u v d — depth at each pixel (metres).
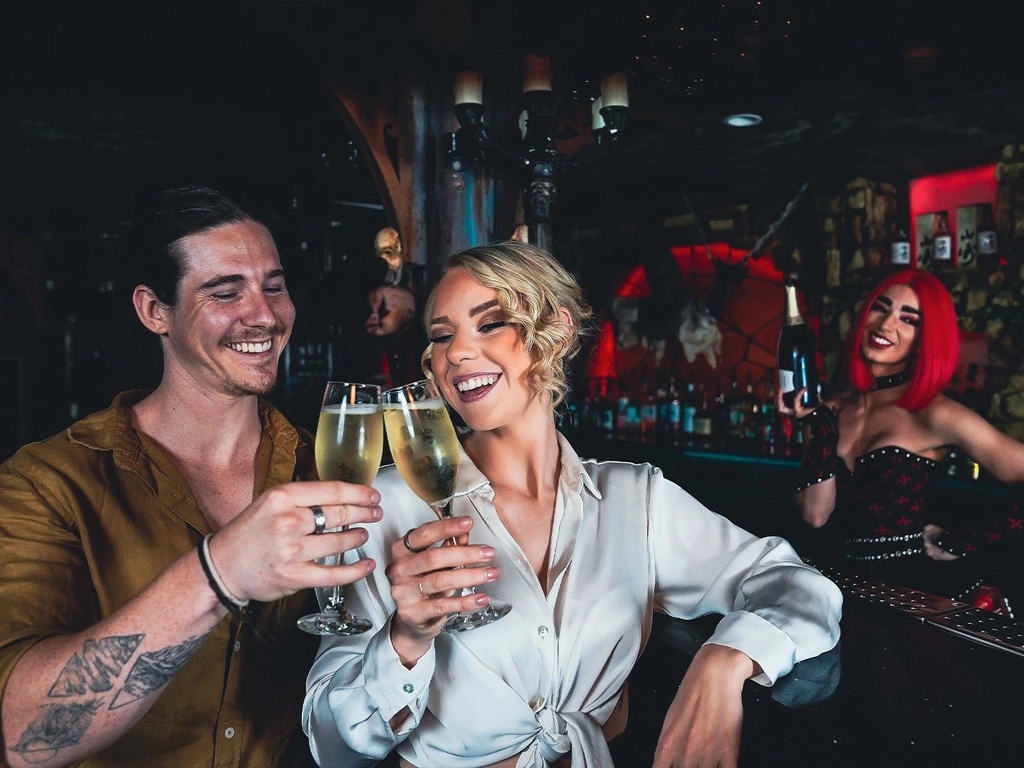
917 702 1.21
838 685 1.28
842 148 4.93
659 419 5.76
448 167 3.50
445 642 1.36
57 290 6.83
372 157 3.58
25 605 1.21
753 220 5.98
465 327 1.43
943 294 2.92
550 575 1.45
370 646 1.19
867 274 5.41
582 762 1.34
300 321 6.68
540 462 1.54
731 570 1.57
